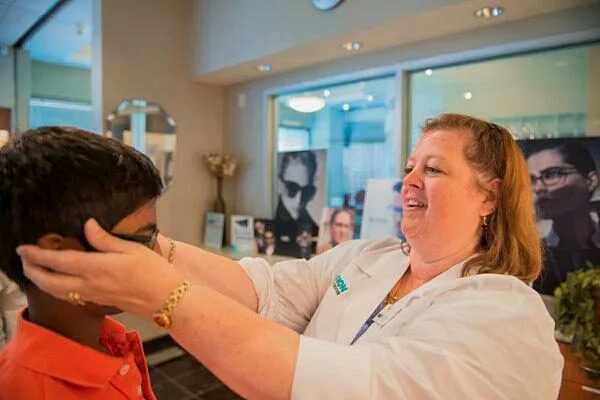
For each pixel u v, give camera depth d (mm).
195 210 4004
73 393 614
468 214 974
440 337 743
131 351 787
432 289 922
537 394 723
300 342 701
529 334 742
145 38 3584
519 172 982
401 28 2551
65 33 4672
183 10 3834
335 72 3258
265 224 3666
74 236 589
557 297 1895
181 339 657
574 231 2229
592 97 2238
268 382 657
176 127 3814
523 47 2365
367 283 1155
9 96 5223
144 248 636
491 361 708
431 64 2736
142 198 636
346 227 3105
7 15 4195
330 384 660
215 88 4102
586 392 1854
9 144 608
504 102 2525
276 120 3791
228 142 4137
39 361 602
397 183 2811
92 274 583
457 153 967
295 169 3596
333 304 1169
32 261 584
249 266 1252
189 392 2898
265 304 1214
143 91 3584
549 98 2367
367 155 3162
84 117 6117
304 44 2904
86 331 673
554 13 2266
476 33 2541
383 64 2975
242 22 3342
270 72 3635
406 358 716
